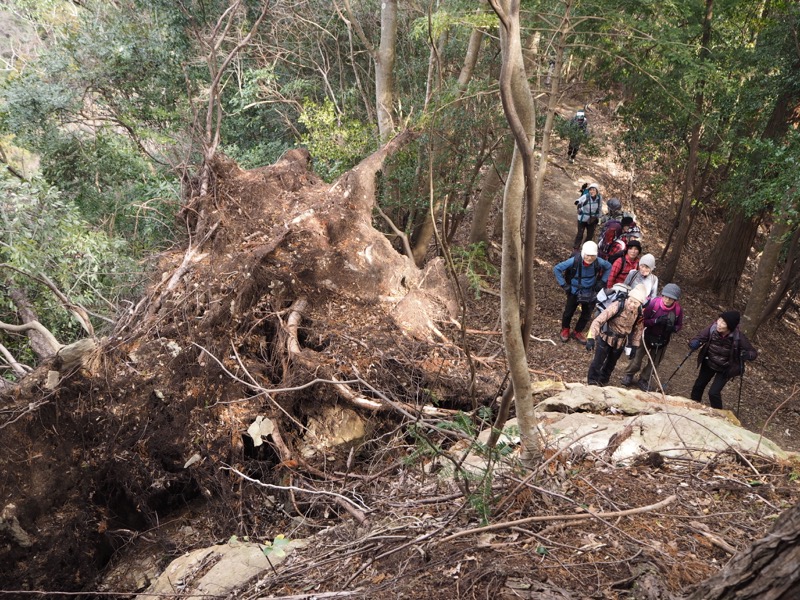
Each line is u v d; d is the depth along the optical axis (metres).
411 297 8.14
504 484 3.75
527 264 3.05
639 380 8.49
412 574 3.22
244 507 6.16
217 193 9.10
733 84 11.78
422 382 7.03
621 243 10.11
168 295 7.76
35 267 8.98
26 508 6.29
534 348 9.78
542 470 3.76
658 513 3.57
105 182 13.22
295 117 15.07
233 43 14.26
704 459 4.36
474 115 10.04
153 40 12.90
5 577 6.16
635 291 7.58
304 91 14.67
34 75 12.87
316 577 3.61
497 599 2.88
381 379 6.93
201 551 4.98
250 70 13.36
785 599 1.86
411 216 10.53
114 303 10.52
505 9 2.76
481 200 12.62
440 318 8.25
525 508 3.58
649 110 13.24
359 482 5.38
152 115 13.66
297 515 5.87
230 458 6.42
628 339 7.67
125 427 6.68
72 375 6.69
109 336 7.55
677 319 7.54
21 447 6.37
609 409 6.04
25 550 6.24
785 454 4.58
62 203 9.86
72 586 6.34
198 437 6.49
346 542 3.94
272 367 7.21
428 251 12.80
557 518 3.19
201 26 13.72
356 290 8.10
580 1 9.55
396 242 11.40
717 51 12.24
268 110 14.80
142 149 13.38
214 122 14.62
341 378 6.89
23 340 11.03
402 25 13.29
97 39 12.77
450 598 2.95
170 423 6.69
